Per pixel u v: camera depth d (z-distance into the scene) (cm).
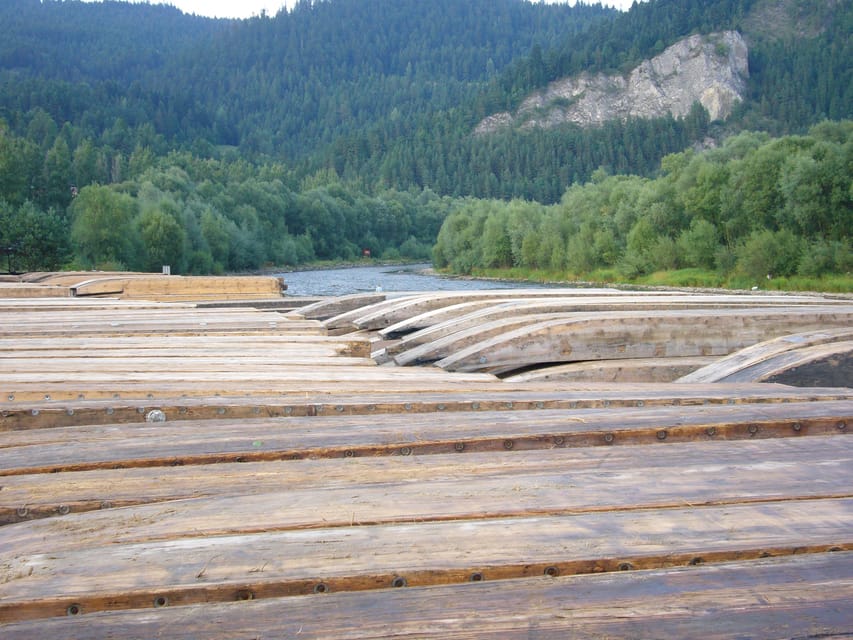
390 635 178
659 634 175
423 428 378
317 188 11662
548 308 853
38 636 185
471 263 8012
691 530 235
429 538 233
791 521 241
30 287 1434
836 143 5031
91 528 253
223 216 8519
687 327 723
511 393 478
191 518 257
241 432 380
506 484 286
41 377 532
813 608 184
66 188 8675
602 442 365
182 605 203
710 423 376
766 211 5225
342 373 568
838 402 432
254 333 802
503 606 189
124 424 407
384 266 10669
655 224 6084
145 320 887
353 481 301
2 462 335
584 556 217
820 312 752
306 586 208
